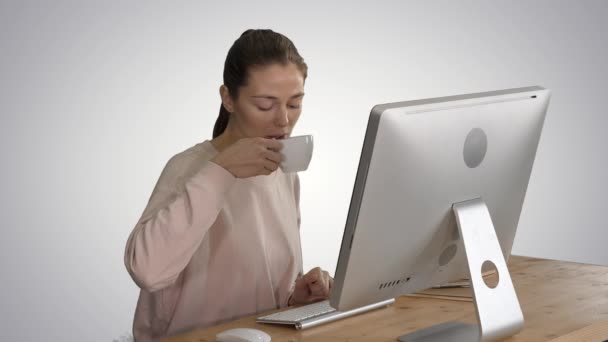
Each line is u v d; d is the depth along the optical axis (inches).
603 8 176.4
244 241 72.0
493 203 56.6
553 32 174.2
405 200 48.8
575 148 177.5
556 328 55.2
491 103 52.2
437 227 52.6
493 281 71.5
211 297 71.4
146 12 136.9
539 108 56.3
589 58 177.0
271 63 66.5
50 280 130.1
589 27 176.4
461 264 58.2
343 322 58.7
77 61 131.4
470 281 51.5
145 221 62.4
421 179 48.9
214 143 71.4
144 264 57.9
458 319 59.0
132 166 137.3
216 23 144.0
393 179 47.3
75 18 130.7
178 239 58.1
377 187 46.8
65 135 131.0
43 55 128.5
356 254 48.7
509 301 52.7
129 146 136.8
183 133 142.4
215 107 145.9
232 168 59.2
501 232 60.2
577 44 176.1
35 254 128.7
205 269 70.9
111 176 135.4
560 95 175.2
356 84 160.9
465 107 50.0
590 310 60.2
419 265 54.2
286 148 59.0
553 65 174.7
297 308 62.3
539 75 173.9
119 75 135.2
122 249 136.9
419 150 47.7
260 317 60.6
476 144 51.8
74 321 132.3
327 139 159.5
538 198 176.4
